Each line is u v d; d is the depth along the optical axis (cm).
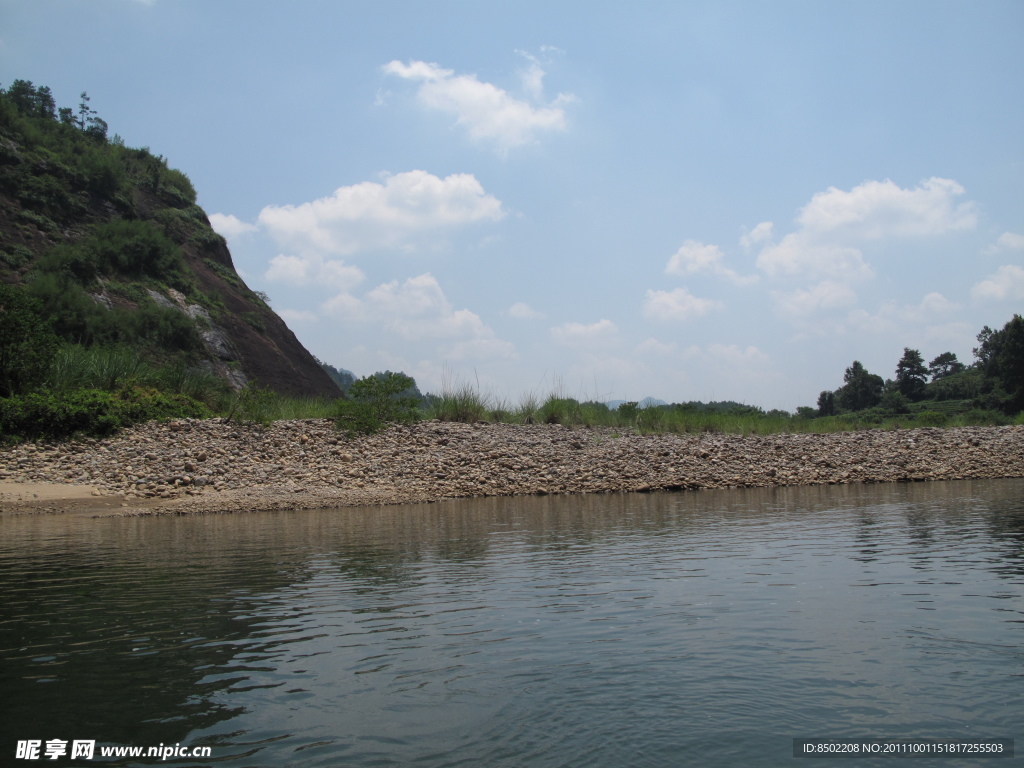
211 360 3462
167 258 3872
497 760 303
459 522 1014
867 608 522
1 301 1652
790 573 640
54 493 1229
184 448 1489
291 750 311
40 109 4588
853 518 998
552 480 1482
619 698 364
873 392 4753
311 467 1469
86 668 409
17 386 1623
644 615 509
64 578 644
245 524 1015
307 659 423
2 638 464
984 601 539
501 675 397
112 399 1642
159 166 4753
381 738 322
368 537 878
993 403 4041
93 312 3077
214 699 365
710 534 870
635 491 1438
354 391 1878
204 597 570
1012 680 385
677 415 2275
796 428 2373
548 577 635
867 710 350
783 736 323
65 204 3731
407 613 520
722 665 409
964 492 1347
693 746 314
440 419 2059
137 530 958
